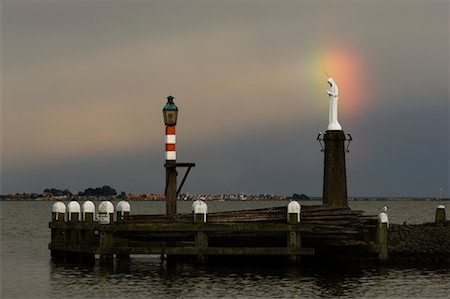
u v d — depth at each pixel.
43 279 37.59
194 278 37.22
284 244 41.81
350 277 37.78
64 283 36.31
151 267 41.34
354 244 40.66
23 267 42.50
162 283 35.91
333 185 45.34
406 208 173.00
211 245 41.91
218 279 36.94
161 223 39.38
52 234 46.53
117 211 44.19
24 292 34.34
